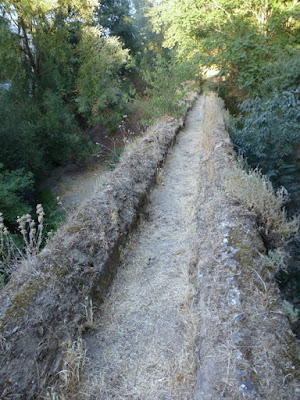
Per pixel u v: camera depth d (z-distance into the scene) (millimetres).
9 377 1783
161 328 2502
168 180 5551
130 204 3982
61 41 13492
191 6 12445
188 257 3334
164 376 2113
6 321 2035
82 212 3453
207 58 11609
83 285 2586
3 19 11969
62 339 2166
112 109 15953
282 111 6918
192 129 9648
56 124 12766
